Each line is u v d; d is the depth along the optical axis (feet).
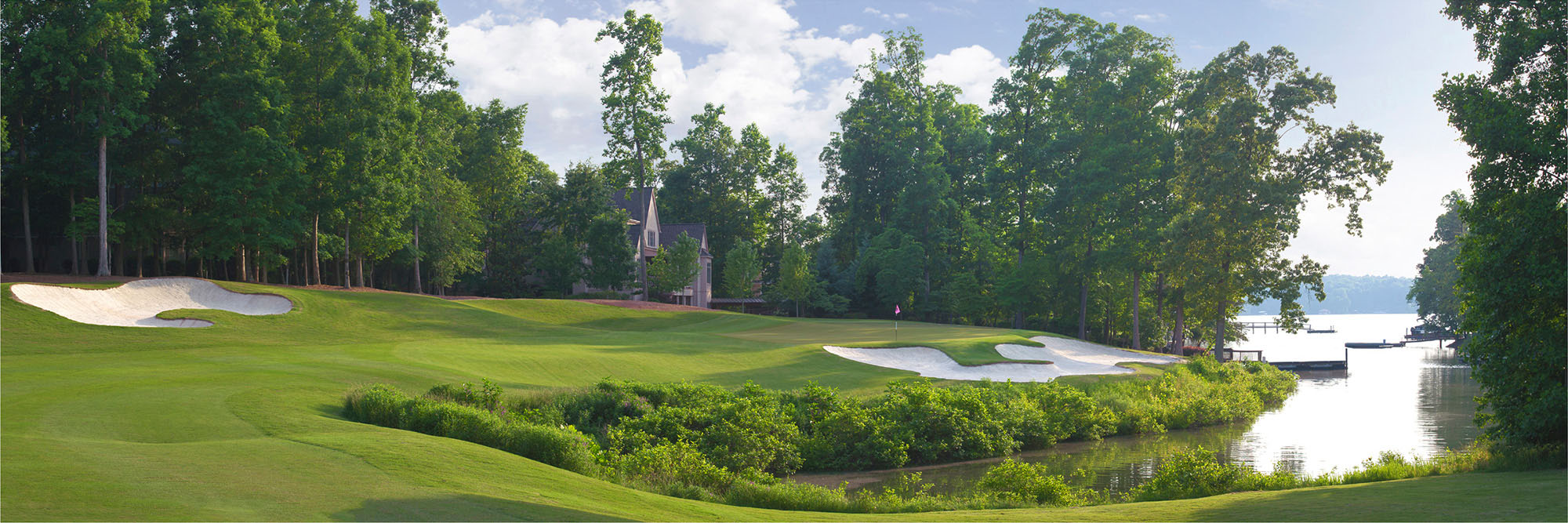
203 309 120.37
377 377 71.26
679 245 236.84
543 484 37.50
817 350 118.73
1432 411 122.21
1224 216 160.86
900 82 262.88
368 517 26.48
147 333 104.99
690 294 271.28
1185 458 61.31
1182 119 189.67
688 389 79.61
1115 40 206.80
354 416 54.49
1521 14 63.82
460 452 41.52
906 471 75.87
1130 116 190.90
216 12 139.23
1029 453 86.89
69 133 136.36
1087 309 223.51
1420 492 42.42
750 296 262.67
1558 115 58.80
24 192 137.39
